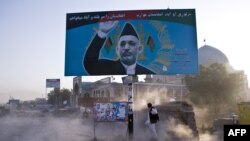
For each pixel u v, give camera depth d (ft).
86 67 55.98
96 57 56.18
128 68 55.67
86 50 56.39
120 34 56.44
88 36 56.75
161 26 56.29
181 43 55.77
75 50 56.54
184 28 56.03
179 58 55.52
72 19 57.36
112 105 50.75
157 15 56.59
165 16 56.49
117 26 56.70
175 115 57.67
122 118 50.47
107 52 56.13
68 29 57.11
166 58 55.52
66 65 56.29
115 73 55.67
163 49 55.77
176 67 55.31
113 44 56.29
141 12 56.85
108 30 56.70
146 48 55.93
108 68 55.77
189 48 55.62
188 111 56.13
